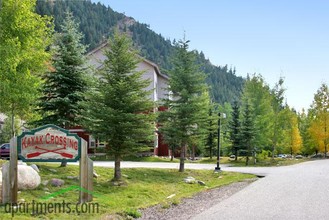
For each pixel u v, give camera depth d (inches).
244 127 1563.7
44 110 770.8
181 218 432.1
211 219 425.1
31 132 468.8
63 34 773.9
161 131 1005.8
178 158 1872.5
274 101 1811.0
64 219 402.3
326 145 2194.9
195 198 603.2
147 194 625.6
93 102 706.2
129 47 750.5
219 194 651.5
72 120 777.6
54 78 756.6
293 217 434.9
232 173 1016.2
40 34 763.4
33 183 510.3
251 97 1790.1
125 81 724.0
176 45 1026.7
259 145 1676.9
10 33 684.1
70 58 756.6
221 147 2053.4
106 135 695.7
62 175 631.8
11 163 452.4
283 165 1515.7
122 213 443.8
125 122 700.0
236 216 442.0
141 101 726.5
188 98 994.1
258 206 510.6
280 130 1813.5
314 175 957.8
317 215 445.7
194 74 1014.4
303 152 2844.5
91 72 787.4
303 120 2839.6
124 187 653.9
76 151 484.7
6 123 1494.8
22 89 706.2
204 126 1023.6
